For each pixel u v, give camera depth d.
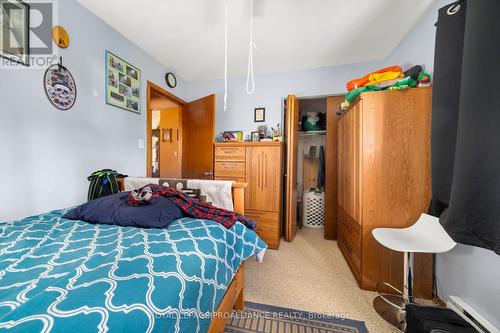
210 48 2.32
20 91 1.31
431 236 1.38
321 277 1.85
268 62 2.66
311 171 3.74
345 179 2.22
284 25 1.92
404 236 1.44
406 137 1.60
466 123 0.98
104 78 1.86
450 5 1.27
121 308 0.50
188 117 3.18
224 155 2.76
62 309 0.47
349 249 2.05
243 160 2.68
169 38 2.13
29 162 1.35
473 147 0.96
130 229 1.05
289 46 2.28
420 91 1.57
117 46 2.00
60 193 1.52
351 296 1.59
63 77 1.53
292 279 1.82
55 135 1.49
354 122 1.88
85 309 0.48
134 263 0.69
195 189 1.54
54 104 1.48
